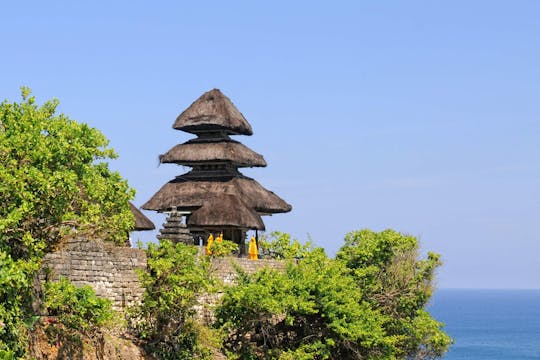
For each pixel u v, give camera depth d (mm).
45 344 46781
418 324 71625
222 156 76562
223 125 77562
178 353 54375
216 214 71688
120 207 49188
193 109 78938
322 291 61438
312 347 60344
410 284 73375
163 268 53094
